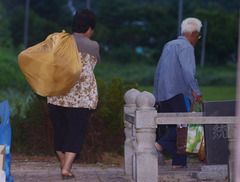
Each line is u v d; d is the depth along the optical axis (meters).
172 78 19.14
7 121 12.39
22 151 23.23
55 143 16.78
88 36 16.55
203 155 18.38
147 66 175.88
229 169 13.15
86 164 21.47
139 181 13.53
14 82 70.00
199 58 193.50
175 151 19.20
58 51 15.04
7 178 11.85
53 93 15.40
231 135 13.12
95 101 16.17
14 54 99.62
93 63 16.17
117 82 24.08
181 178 16.64
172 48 19.31
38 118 23.19
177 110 19.14
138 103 13.65
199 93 18.69
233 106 16.58
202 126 18.42
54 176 16.78
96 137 22.11
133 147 16.36
